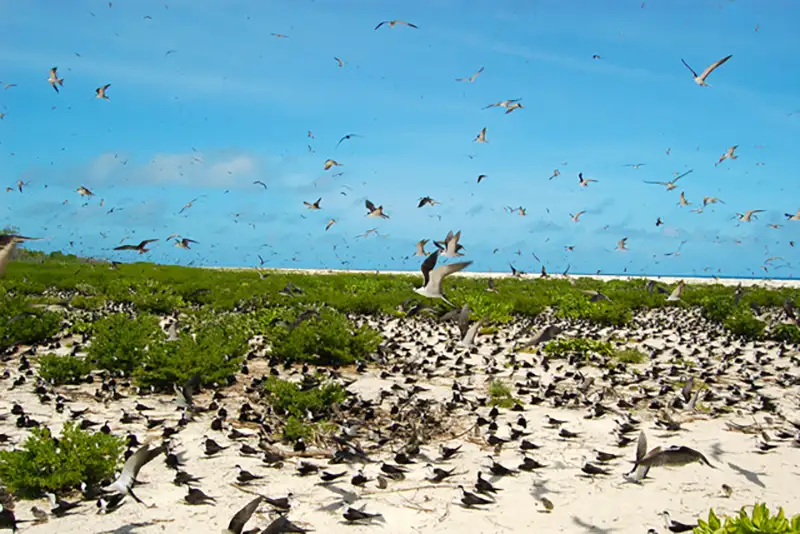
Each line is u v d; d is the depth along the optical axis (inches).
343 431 491.8
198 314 1100.5
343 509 376.2
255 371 746.8
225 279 2105.1
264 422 538.9
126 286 1641.2
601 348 886.4
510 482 419.5
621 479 423.5
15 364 762.8
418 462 458.3
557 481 421.1
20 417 515.5
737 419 568.1
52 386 644.1
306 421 523.8
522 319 1326.3
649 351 940.6
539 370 780.0
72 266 2190.0
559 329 372.2
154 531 343.9
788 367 804.6
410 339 1014.4
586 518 365.1
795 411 596.4
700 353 919.7
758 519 263.9
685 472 436.1
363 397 635.5
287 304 1381.6
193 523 354.0
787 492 403.2
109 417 551.5
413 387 656.4
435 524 357.4
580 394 637.3
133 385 649.6
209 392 641.6
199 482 413.4
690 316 1455.5
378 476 426.6
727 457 466.3
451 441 508.4
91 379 669.3
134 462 296.4
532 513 371.9
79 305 1354.6
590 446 493.7
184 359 639.8
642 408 604.1
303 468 430.0
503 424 550.3
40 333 895.1
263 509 373.1
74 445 404.8
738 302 1334.9
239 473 420.2
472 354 887.7
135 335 724.0
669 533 347.3
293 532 294.2
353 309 1392.7
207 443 465.4
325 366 782.5
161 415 560.7
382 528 352.2
